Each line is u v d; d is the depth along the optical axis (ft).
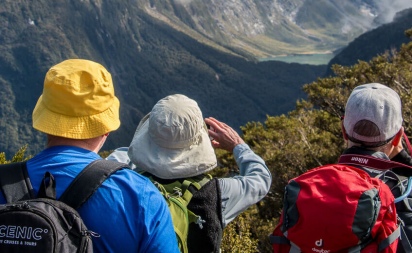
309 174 12.38
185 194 12.85
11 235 9.18
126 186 10.59
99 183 10.44
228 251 34.24
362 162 12.74
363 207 11.18
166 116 13.20
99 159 11.07
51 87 10.82
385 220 11.64
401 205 12.31
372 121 12.68
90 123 11.01
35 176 10.66
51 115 10.93
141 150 13.48
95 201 10.35
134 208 10.45
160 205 10.80
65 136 10.84
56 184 10.48
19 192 10.46
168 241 10.71
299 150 78.43
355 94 13.28
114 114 11.51
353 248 11.41
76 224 9.73
